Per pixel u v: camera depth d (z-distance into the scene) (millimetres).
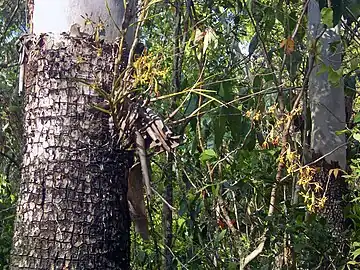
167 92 3305
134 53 2090
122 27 2055
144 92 2062
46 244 1915
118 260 1992
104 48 2043
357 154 4102
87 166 1965
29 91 2035
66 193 1938
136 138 2037
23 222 1957
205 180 3760
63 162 1952
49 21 2041
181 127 3424
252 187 3611
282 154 3215
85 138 1975
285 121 3322
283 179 3350
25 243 1936
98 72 2021
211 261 3754
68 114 1978
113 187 2002
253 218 3666
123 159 2043
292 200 3461
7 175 5980
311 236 3420
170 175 4051
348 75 4359
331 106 4258
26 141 2023
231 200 3904
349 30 4176
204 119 3656
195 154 3861
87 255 1927
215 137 3369
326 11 3131
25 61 2090
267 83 4012
